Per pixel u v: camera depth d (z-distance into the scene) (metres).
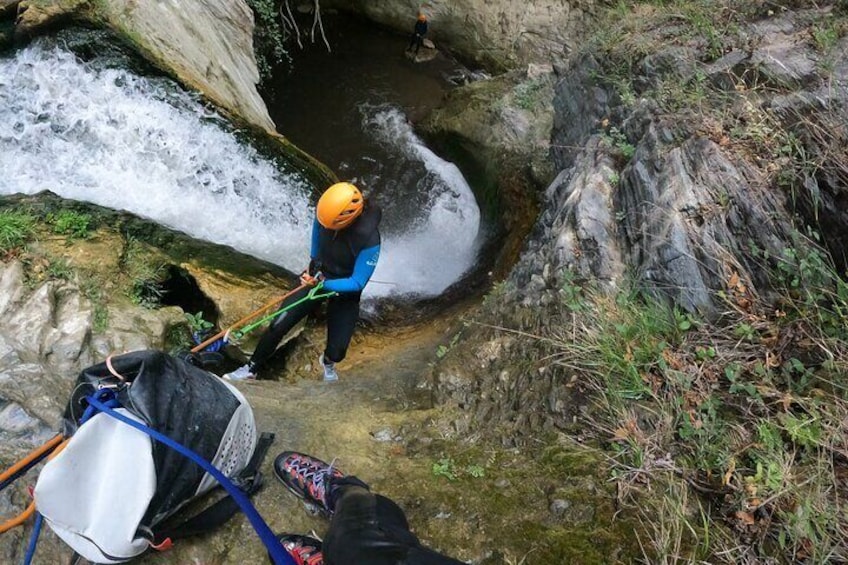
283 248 6.22
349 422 3.61
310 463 2.97
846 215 3.50
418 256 7.19
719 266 3.52
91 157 5.88
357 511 2.31
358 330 5.77
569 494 2.84
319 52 9.71
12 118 5.71
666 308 3.59
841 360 2.97
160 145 6.12
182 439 2.52
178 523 2.73
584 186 4.40
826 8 4.82
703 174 3.80
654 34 5.46
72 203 5.12
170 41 6.48
